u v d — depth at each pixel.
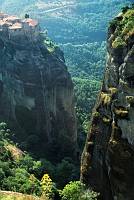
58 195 88.12
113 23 72.44
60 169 116.00
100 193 69.75
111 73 69.25
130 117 63.72
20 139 138.75
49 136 147.88
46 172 111.81
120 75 66.06
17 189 85.88
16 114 144.62
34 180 96.06
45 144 143.62
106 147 68.81
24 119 145.50
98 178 70.44
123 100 65.19
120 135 65.56
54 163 134.88
